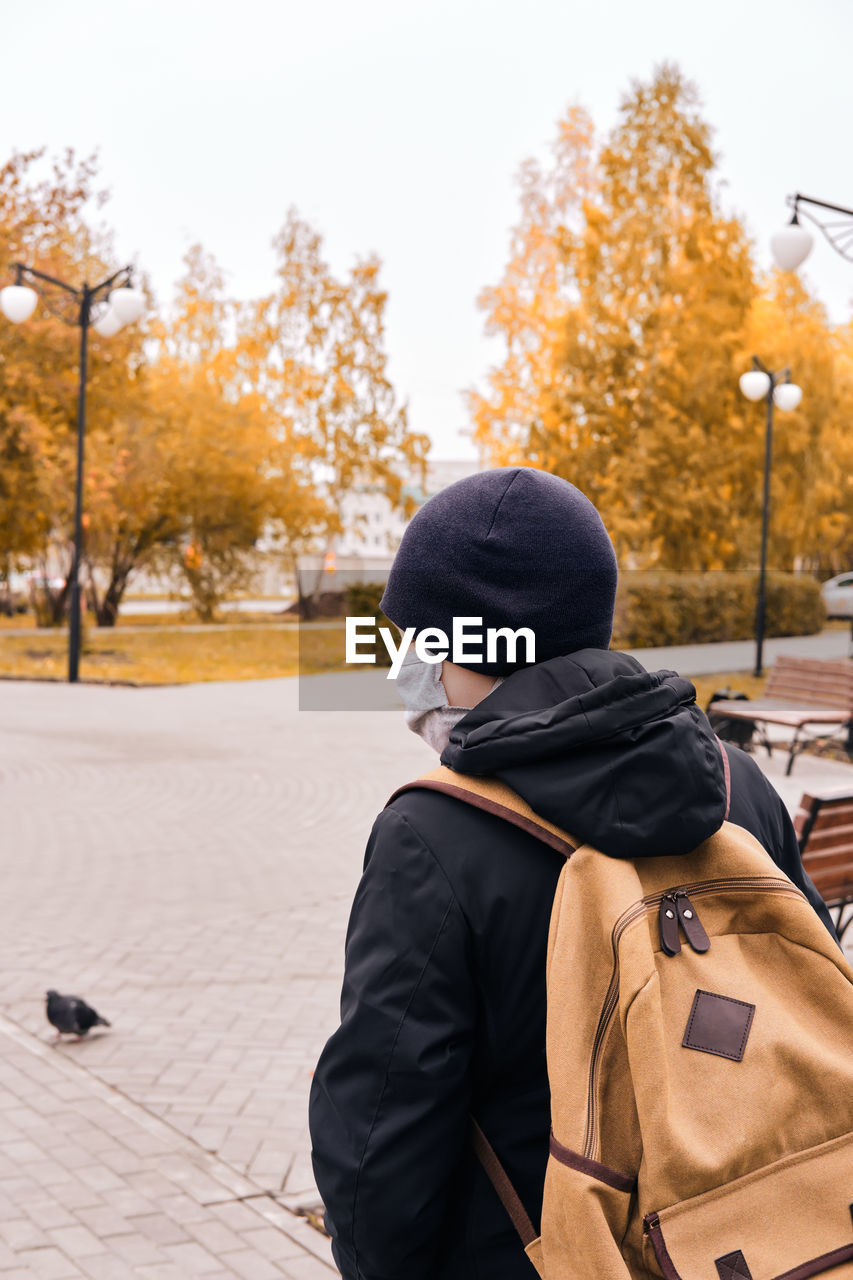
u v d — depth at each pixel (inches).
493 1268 46.0
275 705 655.8
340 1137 45.2
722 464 1042.7
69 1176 131.2
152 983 204.5
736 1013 43.2
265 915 248.5
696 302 1034.7
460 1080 44.9
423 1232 45.0
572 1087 42.2
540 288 1282.0
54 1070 164.2
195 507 1305.4
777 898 45.8
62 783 406.6
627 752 45.0
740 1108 41.6
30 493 951.0
